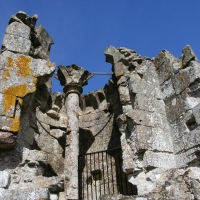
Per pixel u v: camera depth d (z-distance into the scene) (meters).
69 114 10.59
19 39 6.89
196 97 7.77
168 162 7.35
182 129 7.64
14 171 5.52
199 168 6.83
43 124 11.34
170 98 8.44
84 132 12.42
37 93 7.69
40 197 4.97
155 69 9.46
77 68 11.58
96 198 9.58
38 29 8.45
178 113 7.96
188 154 7.14
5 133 5.43
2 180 5.21
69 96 11.07
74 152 9.66
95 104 13.09
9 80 6.04
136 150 7.44
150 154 7.29
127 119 8.00
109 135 11.59
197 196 5.51
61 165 10.90
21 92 5.98
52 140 11.31
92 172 10.85
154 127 7.88
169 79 8.75
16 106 5.83
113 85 11.66
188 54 8.33
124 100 8.76
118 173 10.14
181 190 5.73
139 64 9.75
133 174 7.36
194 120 7.48
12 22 7.23
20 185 5.41
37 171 5.79
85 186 10.63
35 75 6.33
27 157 5.80
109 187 10.07
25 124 6.39
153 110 8.28
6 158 5.61
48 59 8.37
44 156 6.02
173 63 8.83
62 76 11.55
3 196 4.94
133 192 8.89
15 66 6.29
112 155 10.86
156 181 6.93
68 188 8.80
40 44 8.20
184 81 8.13
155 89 8.87
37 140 10.67
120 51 10.34
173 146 7.71
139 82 8.79
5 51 6.50
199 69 7.97
